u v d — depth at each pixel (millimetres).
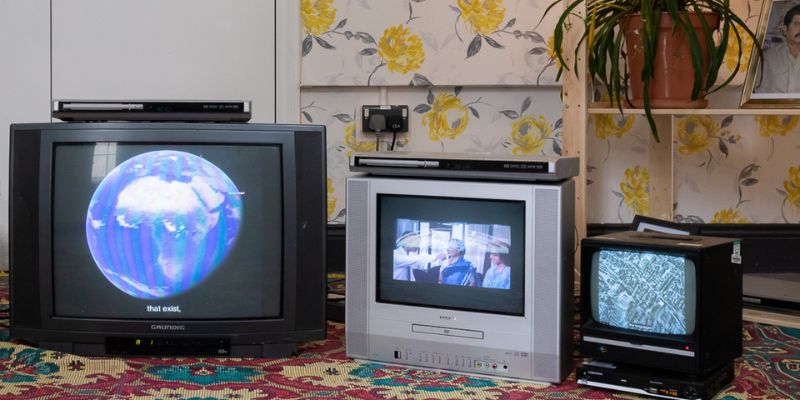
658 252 1814
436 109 3107
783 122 3188
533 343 1913
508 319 1931
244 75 3111
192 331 2045
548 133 3109
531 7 3006
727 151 3193
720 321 1857
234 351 2080
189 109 2125
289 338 2068
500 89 3096
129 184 2021
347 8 3035
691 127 3184
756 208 3191
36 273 2051
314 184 2045
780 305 2516
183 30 3102
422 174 1993
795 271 3191
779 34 2604
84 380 1905
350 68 3051
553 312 1889
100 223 2029
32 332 2068
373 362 2072
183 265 2029
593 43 2578
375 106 3092
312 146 2039
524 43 3021
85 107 2121
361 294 2059
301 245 2051
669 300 1812
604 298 1879
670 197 3010
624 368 1870
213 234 2029
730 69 3086
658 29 2516
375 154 2025
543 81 3035
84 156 2025
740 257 1941
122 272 2037
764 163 3195
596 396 1857
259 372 1980
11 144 2041
